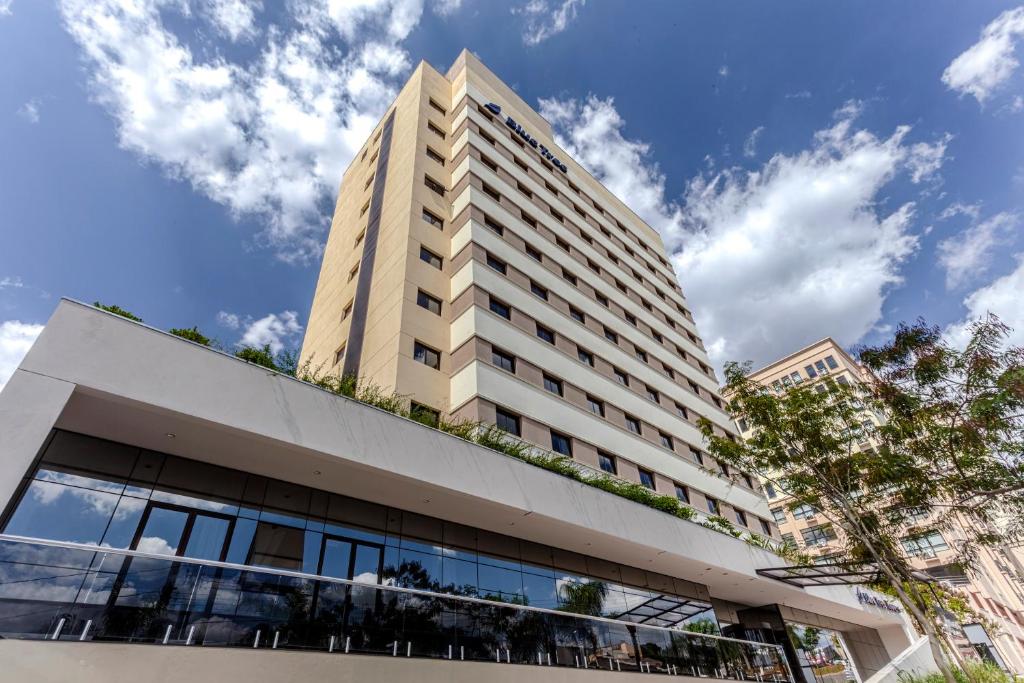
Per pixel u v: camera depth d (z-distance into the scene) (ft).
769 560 64.08
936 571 128.47
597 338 85.40
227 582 24.68
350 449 33.58
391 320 65.05
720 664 47.34
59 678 19.26
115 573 22.04
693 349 113.09
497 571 43.70
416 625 30.17
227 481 33.40
